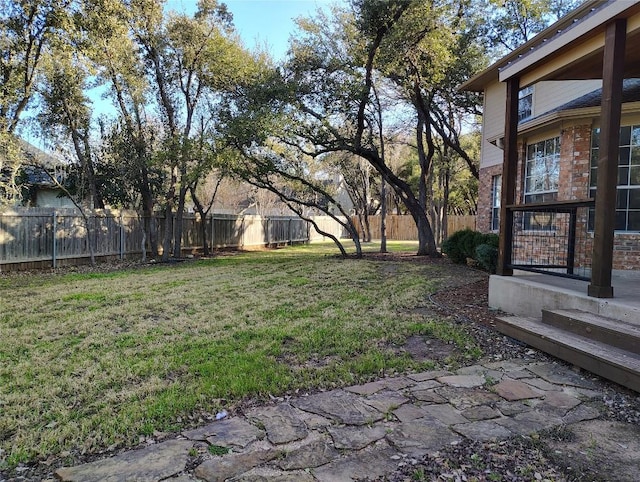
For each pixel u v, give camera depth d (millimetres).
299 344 4316
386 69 10828
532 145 8891
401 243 23141
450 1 10617
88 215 11727
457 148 14875
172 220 14430
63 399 3096
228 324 5117
